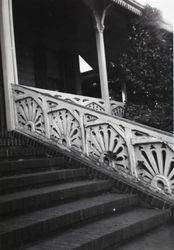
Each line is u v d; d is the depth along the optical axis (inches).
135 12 452.4
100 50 435.2
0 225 164.4
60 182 245.4
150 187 246.4
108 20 495.8
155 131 245.8
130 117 419.8
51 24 499.5
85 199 229.1
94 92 743.7
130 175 255.3
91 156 275.7
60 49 562.3
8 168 231.5
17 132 315.3
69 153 284.8
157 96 423.5
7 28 329.4
